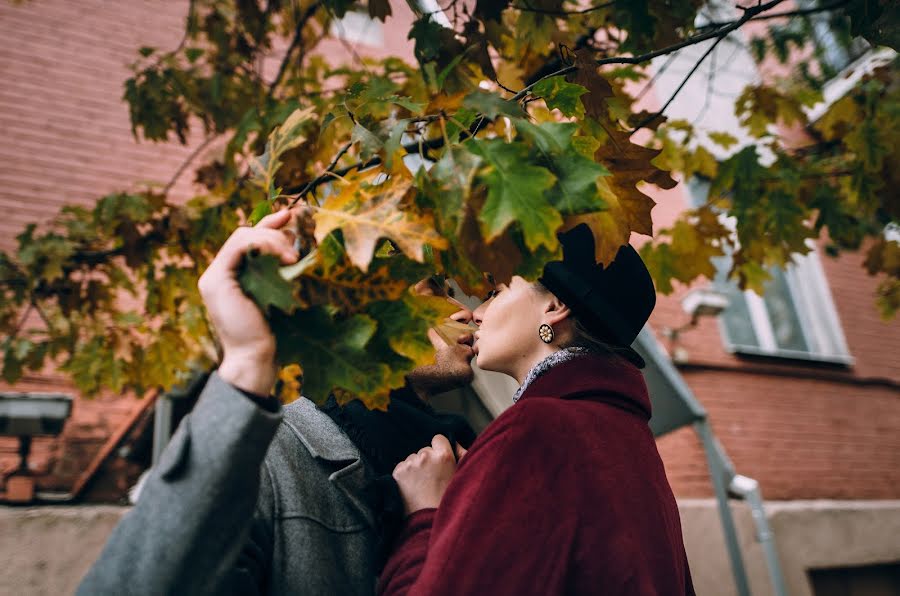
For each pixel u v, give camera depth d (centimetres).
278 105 224
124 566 68
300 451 105
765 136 259
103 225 234
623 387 108
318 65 286
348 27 519
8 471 306
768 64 353
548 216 67
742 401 522
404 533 100
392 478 107
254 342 72
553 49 199
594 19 191
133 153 424
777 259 244
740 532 420
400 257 74
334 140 196
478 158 69
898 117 221
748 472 493
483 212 66
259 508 94
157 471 72
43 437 323
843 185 252
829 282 616
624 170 106
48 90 418
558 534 83
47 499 301
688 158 280
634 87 567
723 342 542
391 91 104
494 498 85
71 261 242
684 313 539
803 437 528
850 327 602
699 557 398
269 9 270
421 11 156
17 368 250
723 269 575
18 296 244
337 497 103
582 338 115
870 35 115
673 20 165
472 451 95
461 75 159
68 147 408
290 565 92
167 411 315
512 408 96
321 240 68
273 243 72
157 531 68
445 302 74
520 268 73
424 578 82
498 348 116
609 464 91
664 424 383
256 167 88
